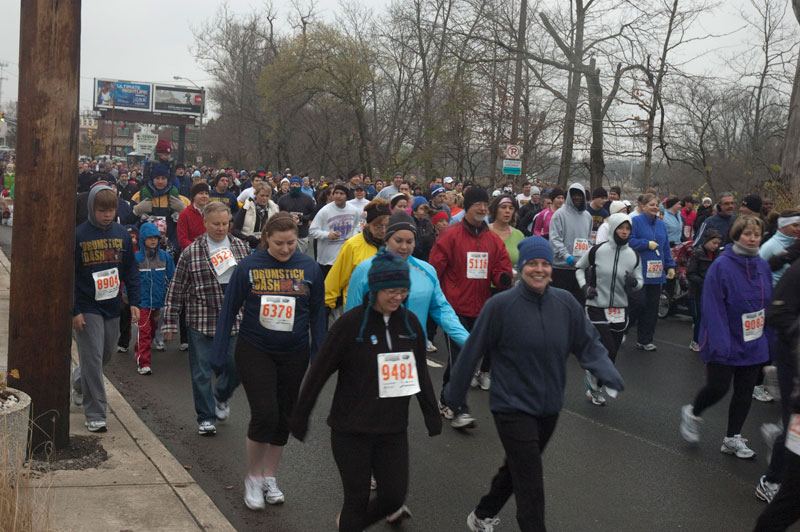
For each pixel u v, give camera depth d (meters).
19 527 3.88
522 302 4.23
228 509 5.10
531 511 4.07
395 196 9.81
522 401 4.19
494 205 8.56
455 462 6.09
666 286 13.20
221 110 68.75
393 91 43.66
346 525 4.00
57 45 5.37
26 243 5.46
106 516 4.68
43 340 5.51
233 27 64.19
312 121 50.44
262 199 11.12
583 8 24.25
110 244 6.12
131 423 6.50
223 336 5.10
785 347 5.08
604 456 6.34
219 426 6.83
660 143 22.47
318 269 5.24
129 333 9.51
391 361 4.02
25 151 5.42
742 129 27.70
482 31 25.55
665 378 9.09
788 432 3.97
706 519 5.17
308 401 4.09
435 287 5.57
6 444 4.39
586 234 10.27
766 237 9.95
